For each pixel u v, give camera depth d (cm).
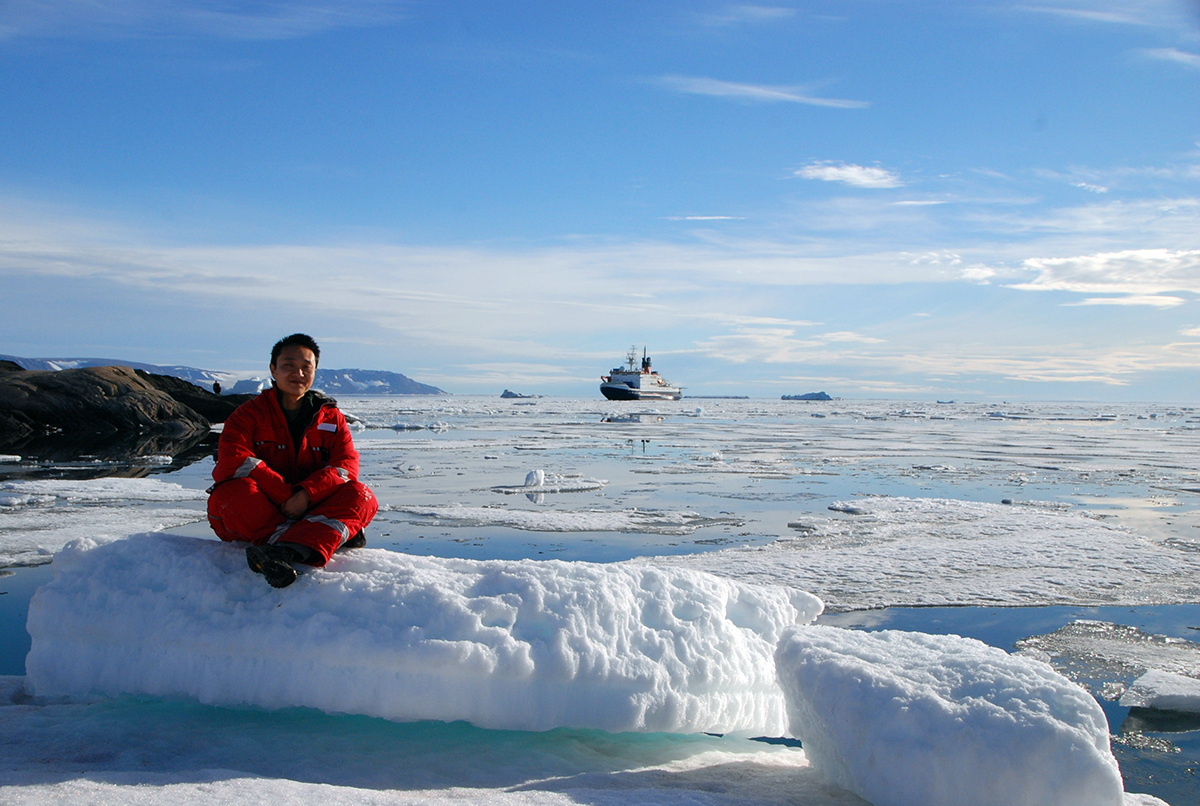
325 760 259
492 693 284
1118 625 535
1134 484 1447
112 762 249
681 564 705
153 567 321
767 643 329
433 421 4381
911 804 231
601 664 288
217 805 207
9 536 764
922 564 715
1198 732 359
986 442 2812
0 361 2670
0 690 328
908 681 252
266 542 322
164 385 3166
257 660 294
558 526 902
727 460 1898
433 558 330
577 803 228
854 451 2262
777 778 273
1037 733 222
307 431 339
